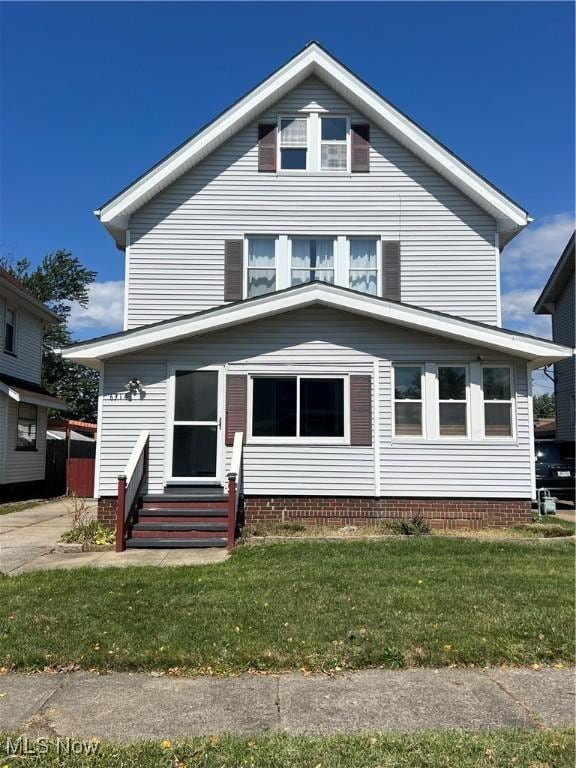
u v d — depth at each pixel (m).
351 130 13.95
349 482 11.43
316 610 5.97
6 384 17.92
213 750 3.59
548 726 3.95
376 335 11.66
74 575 7.62
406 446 11.48
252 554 8.80
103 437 11.39
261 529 10.72
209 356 11.61
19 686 4.56
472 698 4.35
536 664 4.94
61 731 3.87
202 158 13.72
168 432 11.44
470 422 11.52
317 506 11.41
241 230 13.61
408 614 5.85
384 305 11.27
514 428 11.54
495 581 7.07
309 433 11.54
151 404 11.51
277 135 13.91
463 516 11.38
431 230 13.66
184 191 13.64
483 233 13.62
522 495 11.40
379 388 11.60
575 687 4.55
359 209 13.73
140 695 4.39
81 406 44.19
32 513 15.50
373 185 13.79
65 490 23.33
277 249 13.66
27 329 21.45
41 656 4.97
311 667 4.83
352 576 7.29
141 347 11.33
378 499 11.41
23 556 9.35
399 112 13.50
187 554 9.20
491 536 10.28
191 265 13.46
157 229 13.52
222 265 13.50
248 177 13.76
